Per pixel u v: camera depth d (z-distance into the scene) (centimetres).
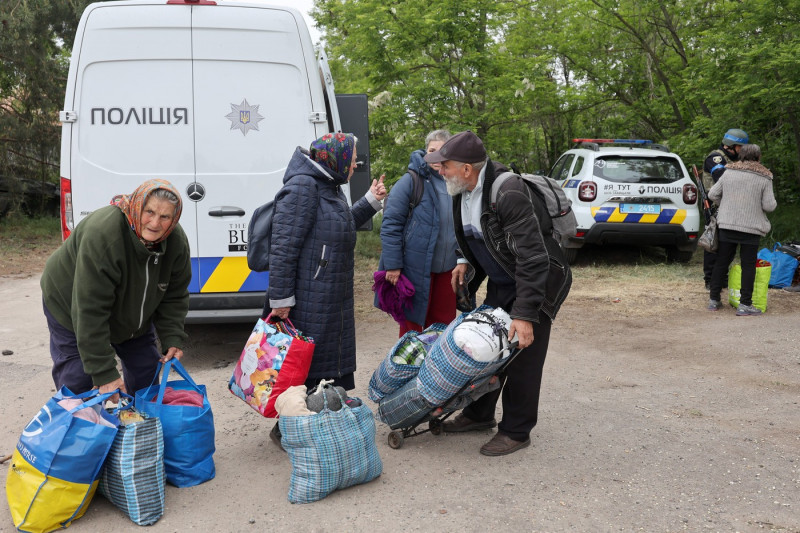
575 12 1359
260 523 314
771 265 808
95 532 305
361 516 320
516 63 1235
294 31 554
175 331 357
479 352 348
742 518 317
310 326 378
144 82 539
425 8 1150
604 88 1438
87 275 309
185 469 346
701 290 867
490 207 351
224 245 556
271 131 555
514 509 325
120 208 318
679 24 1338
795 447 396
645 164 1041
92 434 304
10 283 982
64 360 344
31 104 1448
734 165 722
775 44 966
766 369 549
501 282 377
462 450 392
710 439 409
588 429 425
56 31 1472
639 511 324
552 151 1644
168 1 538
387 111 1134
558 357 589
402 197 447
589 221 1024
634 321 714
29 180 1573
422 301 454
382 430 423
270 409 358
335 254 376
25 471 303
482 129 1263
